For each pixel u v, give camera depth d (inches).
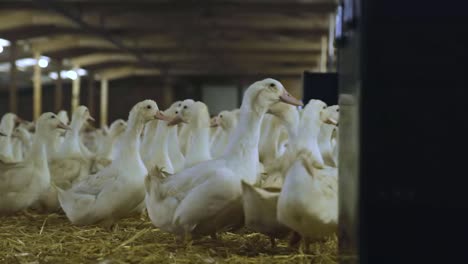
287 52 1039.6
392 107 98.3
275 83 206.8
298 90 1262.3
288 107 240.2
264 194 180.5
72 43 954.1
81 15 740.7
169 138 307.9
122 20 808.3
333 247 191.2
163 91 1328.7
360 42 98.7
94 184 237.3
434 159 98.2
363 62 98.3
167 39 956.6
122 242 210.2
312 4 677.9
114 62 1158.3
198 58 1103.6
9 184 261.4
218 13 767.7
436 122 97.9
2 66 1132.5
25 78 1261.1
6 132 387.9
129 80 1331.2
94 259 185.5
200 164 203.3
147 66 1178.6
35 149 272.8
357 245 100.7
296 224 169.8
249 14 786.8
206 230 200.5
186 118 256.1
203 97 1362.0
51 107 1323.8
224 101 1359.5
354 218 104.6
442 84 97.5
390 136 98.5
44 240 220.4
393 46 97.7
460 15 96.8
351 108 109.7
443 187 98.2
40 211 293.3
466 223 98.0
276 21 800.3
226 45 982.4
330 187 169.5
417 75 97.7
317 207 164.7
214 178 189.6
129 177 233.0
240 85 1354.6
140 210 252.5
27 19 769.6
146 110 241.6
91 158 333.7
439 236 98.5
